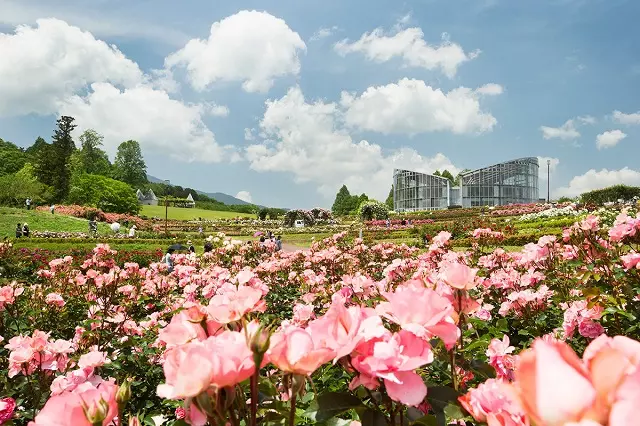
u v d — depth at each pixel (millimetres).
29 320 4410
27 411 2402
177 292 6383
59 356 2611
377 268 7312
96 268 6883
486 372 1446
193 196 128000
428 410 1272
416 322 953
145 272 6605
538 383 432
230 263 8984
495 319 3539
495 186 70562
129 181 93688
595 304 2400
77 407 832
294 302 5043
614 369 439
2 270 7848
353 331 884
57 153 64000
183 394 761
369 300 3012
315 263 6707
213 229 54750
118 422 1010
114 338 3918
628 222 2697
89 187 67375
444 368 1615
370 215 55719
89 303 4414
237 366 799
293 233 48125
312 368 836
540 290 3311
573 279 3523
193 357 755
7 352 3381
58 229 39438
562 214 31594
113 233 38281
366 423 998
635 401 392
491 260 4977
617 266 2920
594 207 30297
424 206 73750
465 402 839
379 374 833
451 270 1308
